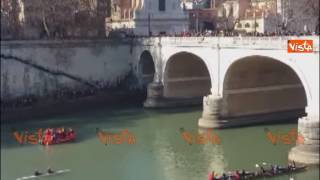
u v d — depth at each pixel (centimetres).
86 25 10862
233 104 7675
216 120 7569
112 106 9644
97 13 11075
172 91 9531
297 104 8150
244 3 13538
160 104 9375
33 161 6206
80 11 10769
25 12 10544
